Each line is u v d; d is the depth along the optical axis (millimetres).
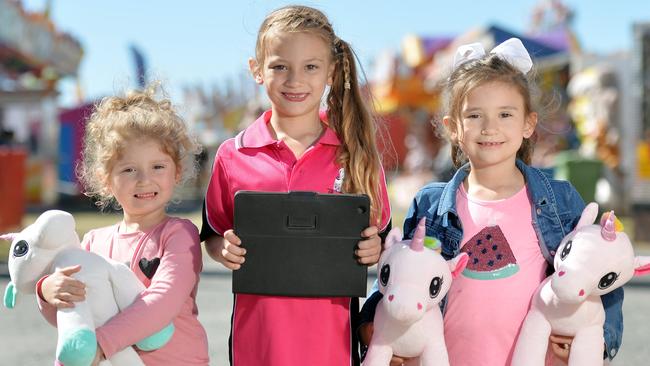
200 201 20172
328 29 3268
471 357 3020
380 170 3322
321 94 3236
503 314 3021
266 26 3229
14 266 2848
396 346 2932
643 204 11234
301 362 2996
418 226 2906
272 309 3010
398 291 2797
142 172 3035
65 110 23281
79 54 23062
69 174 23016
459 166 3510
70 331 2648
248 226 2912
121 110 3160
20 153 11664
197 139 3527
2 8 18250
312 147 3219
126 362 2797
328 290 2924
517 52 3287
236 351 3074
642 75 13680
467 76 3201
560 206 3170
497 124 3141
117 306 2846
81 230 11500
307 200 2918
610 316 3008
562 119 16328
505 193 3195
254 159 3225
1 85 22109
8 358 5059
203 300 7008
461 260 2957
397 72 17266
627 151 15031
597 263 2826
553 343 3016
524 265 3078
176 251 2986
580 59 16859
